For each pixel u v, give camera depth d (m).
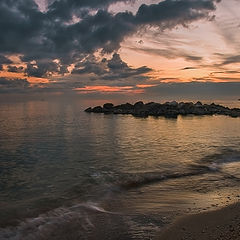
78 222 12.95
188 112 77.81
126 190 17.56
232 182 19.27
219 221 12.34
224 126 52.56
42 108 115.69
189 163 24.50
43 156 27.28
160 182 19.22
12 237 11.62
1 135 40.88
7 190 17.62
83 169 22.47
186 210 14.09
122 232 11.92
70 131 45.53
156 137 39.53
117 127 51.12
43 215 13.75
